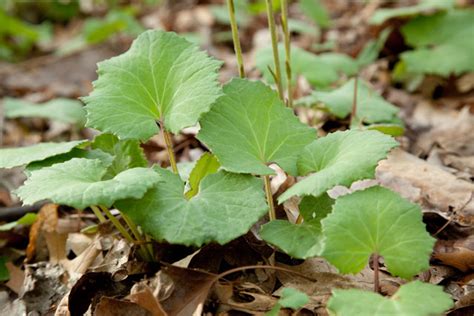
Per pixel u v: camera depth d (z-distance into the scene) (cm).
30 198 51
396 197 51
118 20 114
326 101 69
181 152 73
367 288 54
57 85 109
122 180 51
